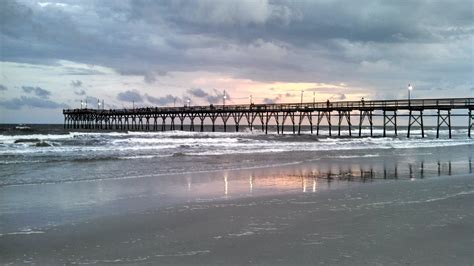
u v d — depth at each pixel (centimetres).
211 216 910
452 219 873
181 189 1265
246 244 704
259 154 2561
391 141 4216
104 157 2141
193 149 2798
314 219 877
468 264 606
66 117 9312
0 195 1123
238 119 5984
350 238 733
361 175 1636
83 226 828
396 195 1170
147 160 2080
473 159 2420
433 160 2328
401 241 714
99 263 621
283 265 604
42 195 1134
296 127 13038
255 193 1207
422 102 4469
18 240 734
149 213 940
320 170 1786
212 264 611
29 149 2383
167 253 663
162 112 6769
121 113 7662
